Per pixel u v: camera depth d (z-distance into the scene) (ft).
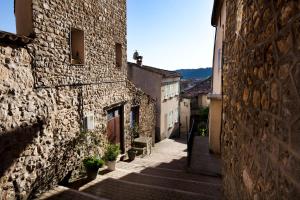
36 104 18.29
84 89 24.59
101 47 27.68
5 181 15.84
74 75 22.90
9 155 16.07
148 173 27.25
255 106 7.41
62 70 21.18
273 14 5.76
